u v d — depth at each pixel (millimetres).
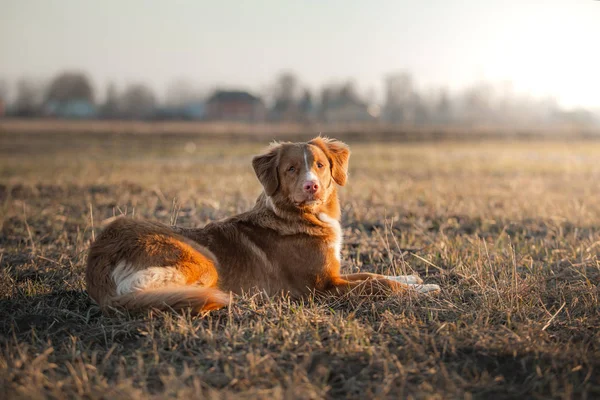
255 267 5297
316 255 5355
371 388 3410
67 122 66438
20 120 72188
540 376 3508
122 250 4805
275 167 5441
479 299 4977
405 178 15719
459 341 4012
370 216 9250
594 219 8680
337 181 5699
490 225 8602
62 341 4270
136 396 3197
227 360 3787
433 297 5094
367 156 26062
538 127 74312
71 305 5195
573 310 4727
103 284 4762
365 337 4090
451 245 7000
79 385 3414
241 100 104312
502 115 116500
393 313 4762
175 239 4973
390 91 109250
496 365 3705
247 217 5562
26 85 106562
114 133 45188
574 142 45125
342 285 5336
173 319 4500
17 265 6320
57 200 10906
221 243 5258
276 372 3613
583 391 3283
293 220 5391
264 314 4703
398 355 3850
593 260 6066
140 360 3676
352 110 100062
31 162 21188
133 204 10117
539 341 3982
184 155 26375
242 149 31266
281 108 103250
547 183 14688
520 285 5070
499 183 14445
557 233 7824
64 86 112438
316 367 3674
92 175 15836
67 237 7668
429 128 62250
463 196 11516
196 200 10875
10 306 5027
